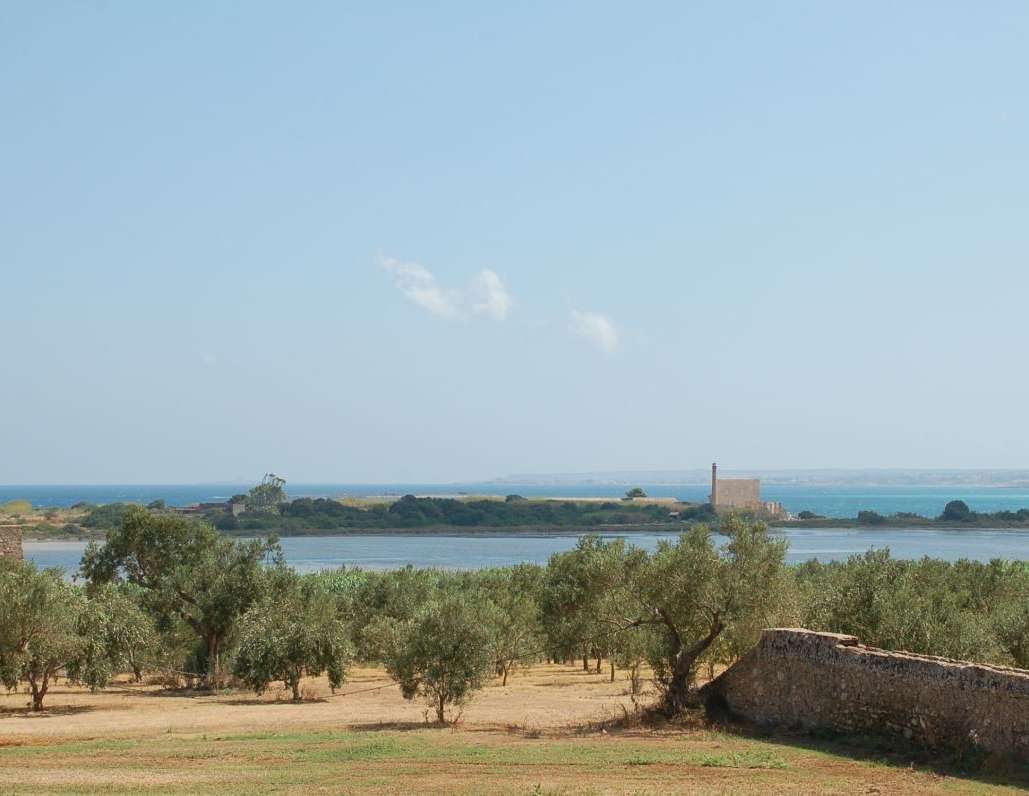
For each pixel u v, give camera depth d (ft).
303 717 135.85
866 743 89.86
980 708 79.97
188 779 82.33
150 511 248.73
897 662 88.69
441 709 124.98
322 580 295.69
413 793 74.18
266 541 214.07
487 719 128.47
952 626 131.03
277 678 173.47
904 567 162.09
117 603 177.99
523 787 76.23
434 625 127.24
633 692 129.18
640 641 124.06
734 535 118.11
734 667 110.52
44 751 100.78
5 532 227.81
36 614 148.46
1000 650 128.06
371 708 150.10
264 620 179.93
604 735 105.91
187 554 238.89
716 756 87.92
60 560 572.51
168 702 166.81
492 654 131.34
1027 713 75.92
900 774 78.07
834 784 74.90
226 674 203.41
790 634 102.58
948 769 79.36
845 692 94.07
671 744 96.89
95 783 80.18
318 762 91.25
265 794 74.23
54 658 152.35
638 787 75.41
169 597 207.62
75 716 142.10
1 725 128.57
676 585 114.01
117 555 238.68
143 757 96.17
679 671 115.44
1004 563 221.46
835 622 138.21
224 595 203.62
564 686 180.14
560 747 96.99
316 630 175.63
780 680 103.14
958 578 204.44
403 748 98.58
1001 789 71.56
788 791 72.54
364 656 222.48
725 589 112.98
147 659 204.33
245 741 107.14
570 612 166.81
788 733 99.35
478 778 81.05
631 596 121.90
